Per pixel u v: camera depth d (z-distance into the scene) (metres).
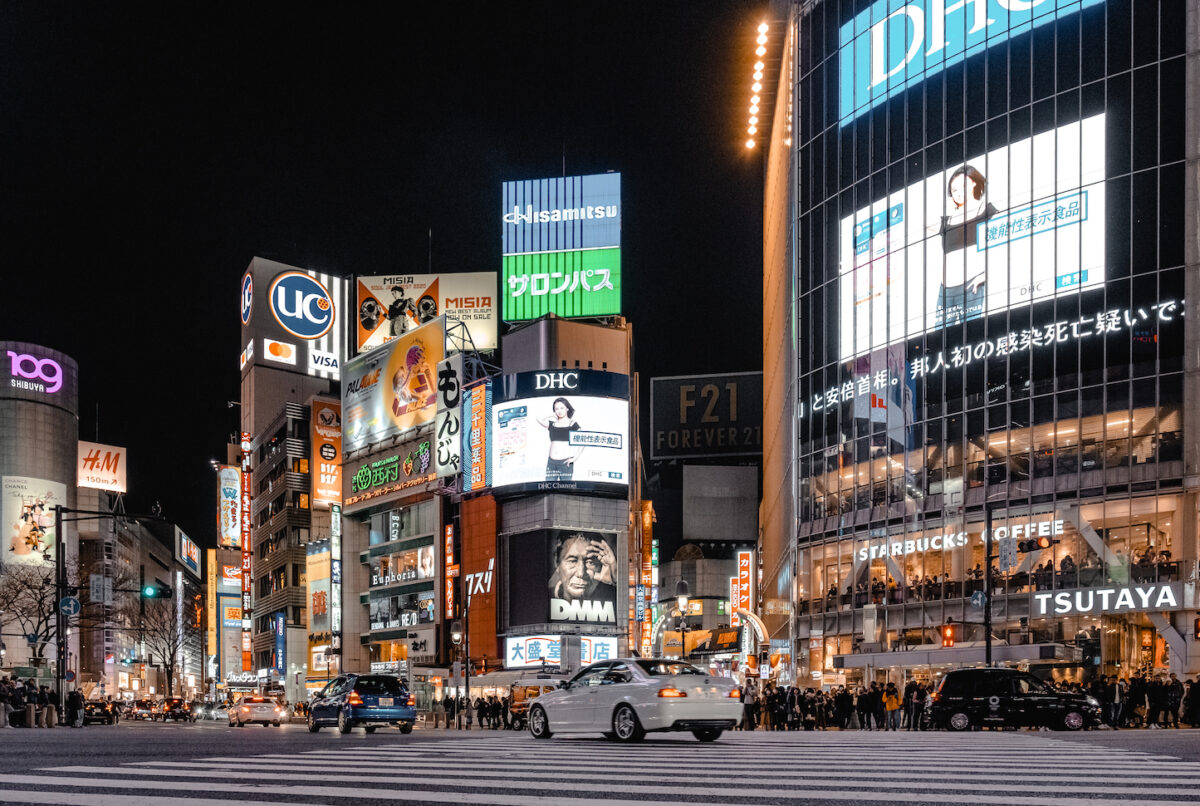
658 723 19.03
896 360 56.78
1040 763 13.38
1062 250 50.34
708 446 114.56
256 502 129.00
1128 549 46.66
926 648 50.12
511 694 48.75
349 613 93.25
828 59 63.69
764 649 64.38
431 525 83.81
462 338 87.44
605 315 85.38
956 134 55.03
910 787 9.93
